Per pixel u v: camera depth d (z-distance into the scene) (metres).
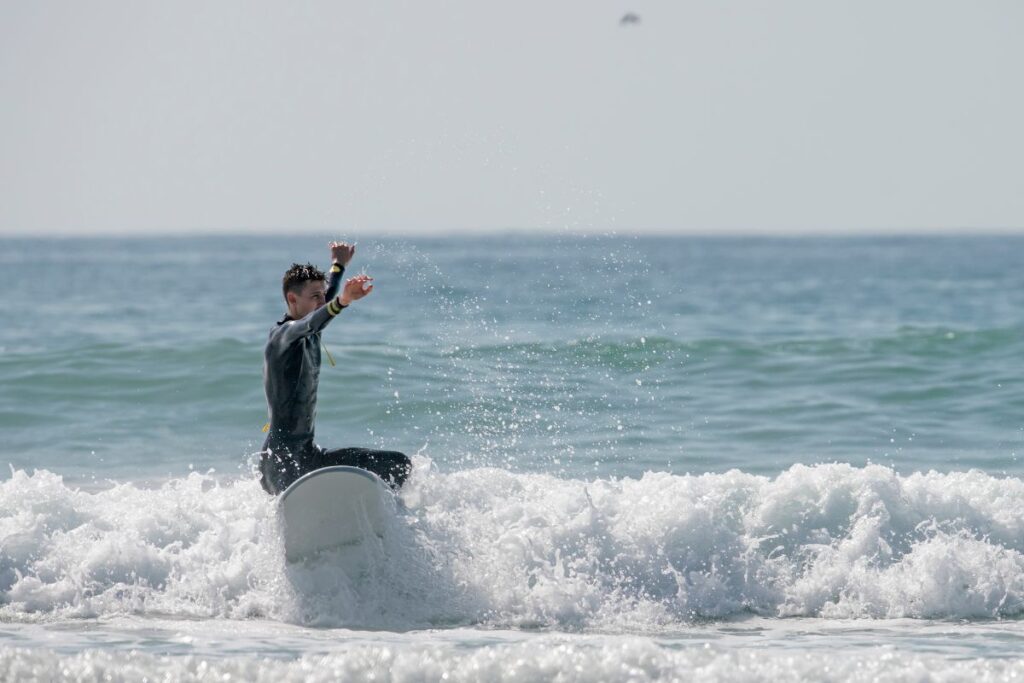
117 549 27.19
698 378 61.66
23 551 27.17
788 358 68.00
